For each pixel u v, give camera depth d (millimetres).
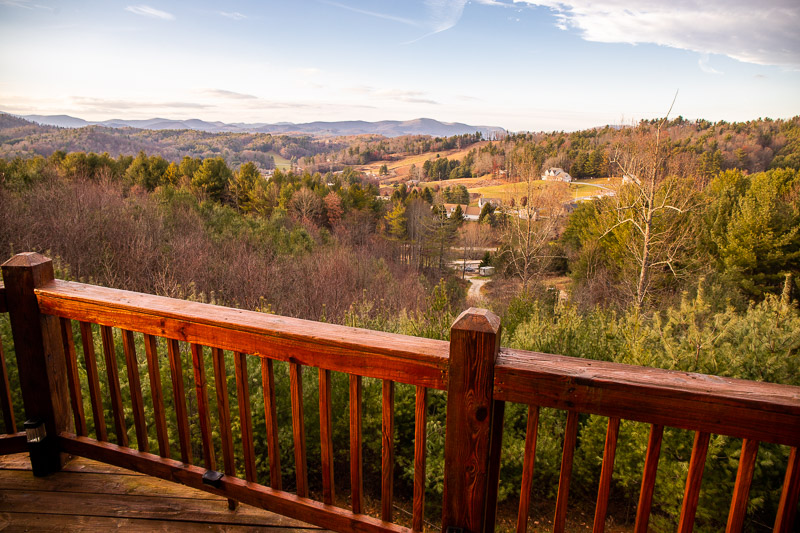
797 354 3492
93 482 1919
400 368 1303
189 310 1604
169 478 1760
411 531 1427
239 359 1560
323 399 1449
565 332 5031
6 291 1828
